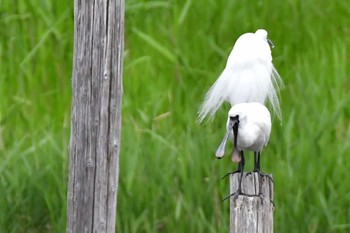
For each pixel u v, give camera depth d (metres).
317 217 11.96
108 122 8.41
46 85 14.27
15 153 12.41
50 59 14.62
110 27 8.31
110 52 8.34
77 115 8.42
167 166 12.40
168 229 11.93
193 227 11.88
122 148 12.41
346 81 14.59
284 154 12.65
